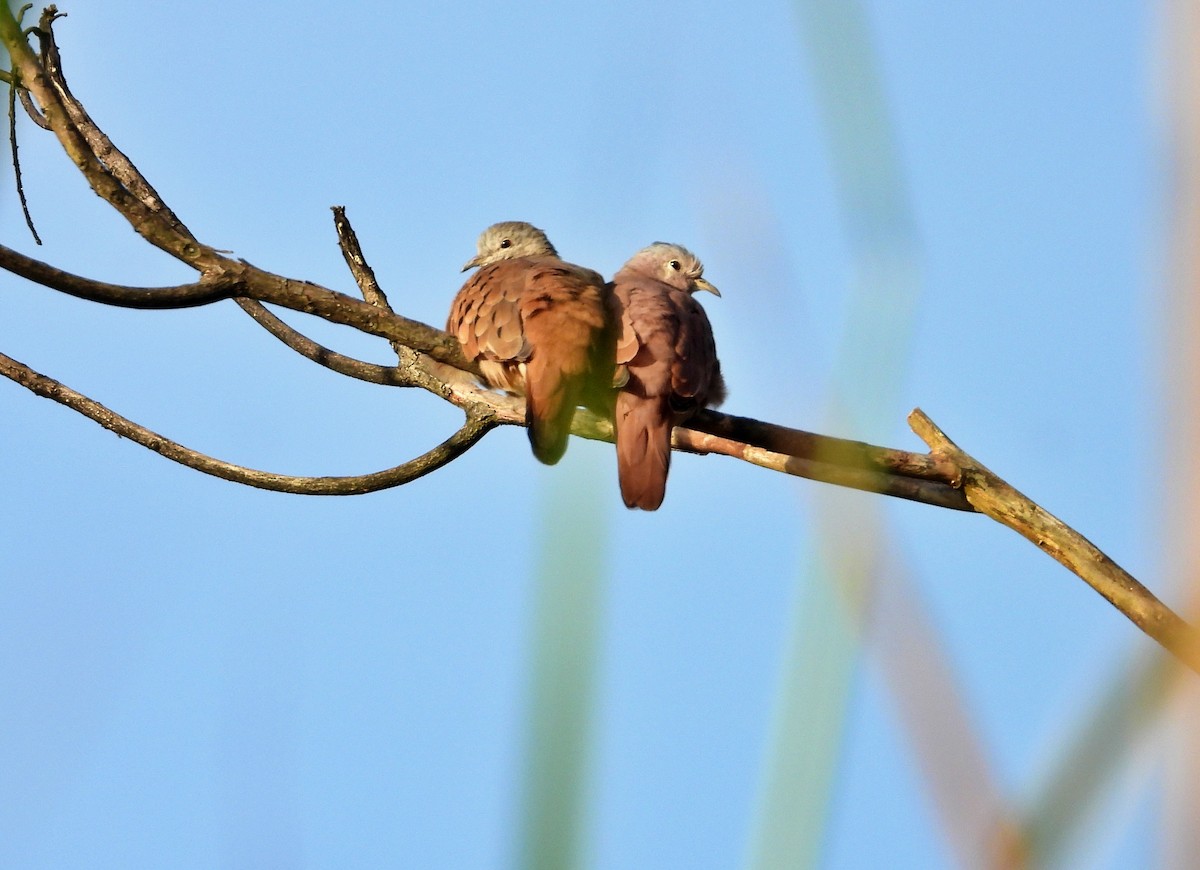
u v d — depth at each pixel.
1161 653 3.00
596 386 9.90
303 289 8.51
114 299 7.76
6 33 7.43
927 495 9.12
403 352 10.95
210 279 8.00
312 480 10.62
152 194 9.92
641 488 9.49
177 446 10.34
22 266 7.48
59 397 10.14
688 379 9.89
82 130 9.96
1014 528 8.66
